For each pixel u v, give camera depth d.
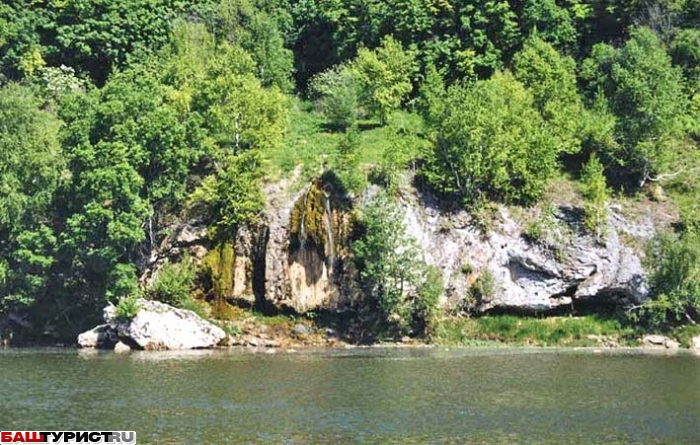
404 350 81.38
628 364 70.12
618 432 45.84
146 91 91.88
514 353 78.56
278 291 88.50
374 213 86.81
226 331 85.75
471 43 117.38
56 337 87.19
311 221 90.19
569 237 91.00
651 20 117.44
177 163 89.75
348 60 120.31
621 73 102.75
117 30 121.81
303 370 65.88
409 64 113.81
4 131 94.12
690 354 78.19
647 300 88.00
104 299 86.62
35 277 86.12
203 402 52.56
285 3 132.88
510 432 45.59
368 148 100.50
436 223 92.12
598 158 99.38
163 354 76.44
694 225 91.38
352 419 48.22
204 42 118.44
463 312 89.31
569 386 59.03
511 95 101.31
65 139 88.81
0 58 119.44
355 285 88.69
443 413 49.94
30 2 124.56
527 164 94.25
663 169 98.56
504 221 92.06
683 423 47.97
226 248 90.00
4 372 64.12
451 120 93.75
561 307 90.00
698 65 113.50
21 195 88.25
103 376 62.31
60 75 115.69
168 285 86.38
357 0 123.56
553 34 118.81
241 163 91.88
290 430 45.56
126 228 83.50
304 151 97.94
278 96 101.00
